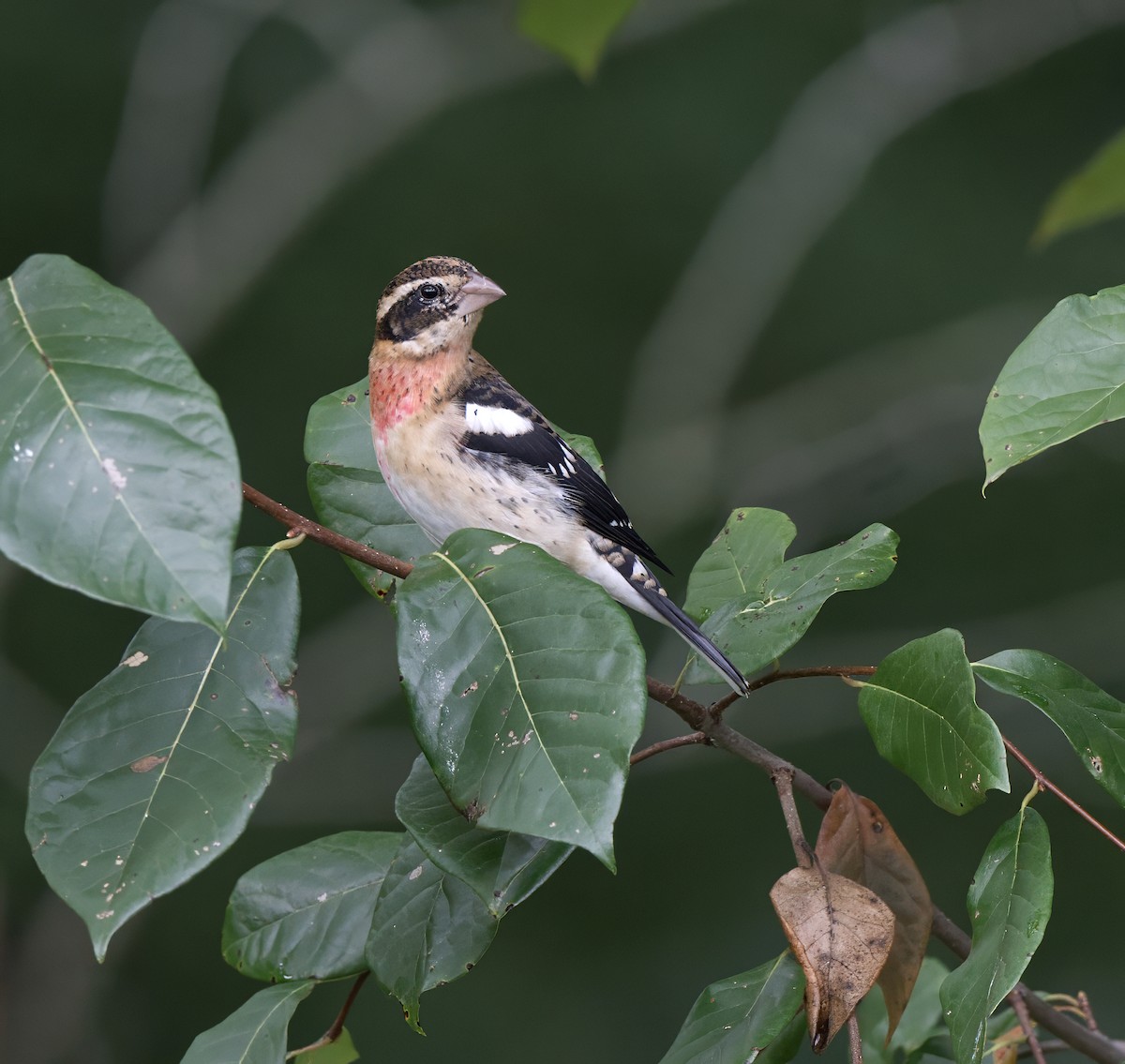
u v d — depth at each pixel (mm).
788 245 15570
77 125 15320
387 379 4996
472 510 4969
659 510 15234
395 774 14398
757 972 3344
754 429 15719
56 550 2512
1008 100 15867
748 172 15852
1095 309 3123
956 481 15125
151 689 3172
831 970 3164
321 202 15828
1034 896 3088
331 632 14531
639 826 13258
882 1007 4691
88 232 15281
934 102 15625
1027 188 15695
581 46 4371
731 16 16281
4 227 15078
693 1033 3268
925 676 3398
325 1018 11797
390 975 3480
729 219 15656
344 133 16000
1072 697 3523
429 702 3006
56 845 2914
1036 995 4105
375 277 15547
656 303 15844
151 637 3238
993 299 15391
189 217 15453
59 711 13367
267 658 3232
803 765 13617
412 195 15922
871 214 15672
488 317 15586
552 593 3084
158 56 15234
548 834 2764
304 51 16750
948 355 15320
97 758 3057
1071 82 15781
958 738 3293
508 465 4984
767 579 3994
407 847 3641
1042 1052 3809
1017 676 3551
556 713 2916
